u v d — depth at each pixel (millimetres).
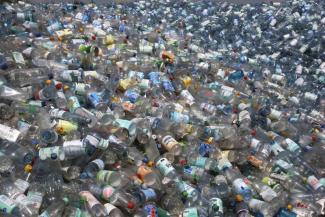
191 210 3326
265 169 4312
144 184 3602
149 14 9938
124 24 8117
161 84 5312
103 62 5734
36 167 3473
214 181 3873
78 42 6215
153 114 4645
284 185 4113
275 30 9273
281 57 8008
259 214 3594
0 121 3951
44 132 3766
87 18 7895
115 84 5176
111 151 3773
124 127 4121
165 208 3516
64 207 3117
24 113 4133
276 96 6113
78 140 3648
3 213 2963
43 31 6547
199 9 10938
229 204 3689
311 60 7906
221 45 8312
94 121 4133
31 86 4492
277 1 11938
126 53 6289
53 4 8883
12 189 3205
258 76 6633
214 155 4195
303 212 3676
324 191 4027
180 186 3656
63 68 5223
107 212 3172
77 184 3436
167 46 7105
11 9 7176
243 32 9227
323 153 4730
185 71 6055
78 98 4641
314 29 8953
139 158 3850
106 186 3363
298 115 5449
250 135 4629
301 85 6828
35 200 3098
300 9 10258
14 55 5016
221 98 5473
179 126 4453
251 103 5484
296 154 4625
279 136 4852
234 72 6227
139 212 3256
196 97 5445
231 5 11461
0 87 4316
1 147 3578
